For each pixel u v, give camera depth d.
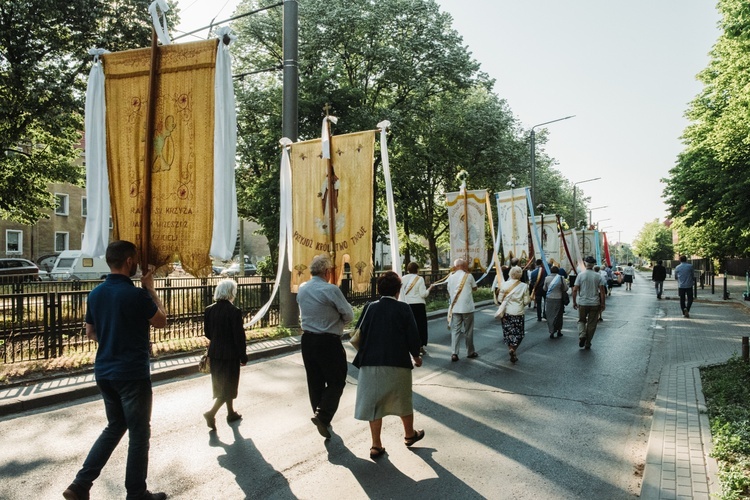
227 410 6.39
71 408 6.96
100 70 5.29
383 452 5.09
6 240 39.53
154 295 4.13
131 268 4.08
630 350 10.91
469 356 10.08
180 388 7.97
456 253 14.09
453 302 9.82
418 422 6.09
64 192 43.53
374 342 5.04
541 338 12.73
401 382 5.03
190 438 5.64
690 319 16.70
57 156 22.48
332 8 24.19
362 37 25.58
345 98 22.88
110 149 5.18
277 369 9.27
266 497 4.21
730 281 43.84
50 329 9.98
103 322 3.87
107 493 4.35
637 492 4.25
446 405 6.80
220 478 4.58
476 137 29.50
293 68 12.51
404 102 27.55
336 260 8.30
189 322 12.20
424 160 29.33
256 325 13.12
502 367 9.18
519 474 4.61
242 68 26.67
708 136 24.47
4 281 26.48
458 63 26.23
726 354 10.12
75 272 31.34
